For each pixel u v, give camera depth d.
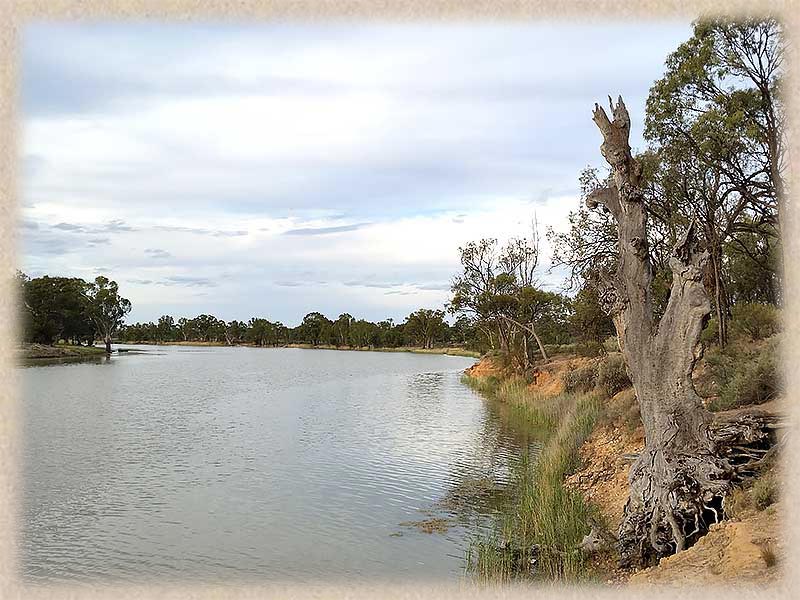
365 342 162.50
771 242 29.48
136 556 12.52
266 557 12.21
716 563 7.93
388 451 23.20
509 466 19.58
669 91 24.17
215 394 46.28
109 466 21.27
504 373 47.69
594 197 12.17
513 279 52.16
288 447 24.62
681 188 25.28
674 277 11.07
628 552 10.31
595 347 36.53
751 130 21.80
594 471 15.63
